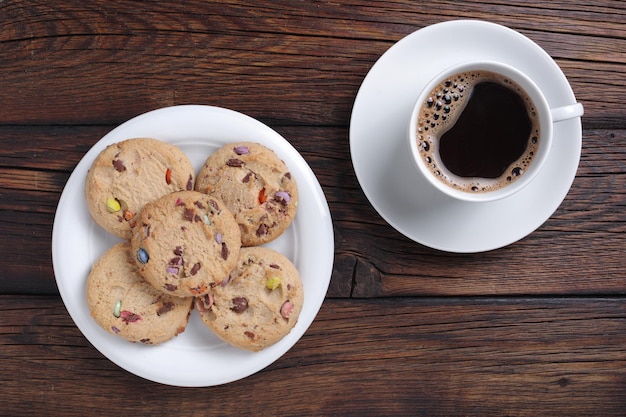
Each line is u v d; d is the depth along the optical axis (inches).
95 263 23.4
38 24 24.9
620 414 25.5
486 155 22.9
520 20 25.1
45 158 24.8
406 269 25.2
